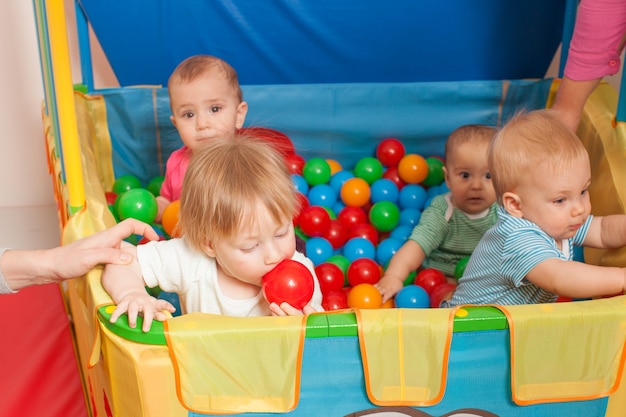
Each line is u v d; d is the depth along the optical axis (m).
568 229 1.29
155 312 1.03
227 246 1.16
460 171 1.84
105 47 2.20
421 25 2.20
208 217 1.15
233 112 1.85
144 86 2.27
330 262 1.84
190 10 2.14
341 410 1.08
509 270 1.30
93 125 2.15
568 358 1.08
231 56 2.24
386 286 1.75
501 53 2.27
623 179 1.56
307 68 2.30
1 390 1.62
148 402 1.03
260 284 1.22
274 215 1.14
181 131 1.85
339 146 2.33
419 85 2.24
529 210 1.30
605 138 1.67
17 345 1.79
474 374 1.08
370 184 2.25
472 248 1.90
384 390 1.07
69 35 2.59
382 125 2.29
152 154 2.26
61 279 1.21
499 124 2.27
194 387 1.03
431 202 1.95
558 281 1.22
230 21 2.16
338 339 1.04
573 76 1.60
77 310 1.57
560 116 1.47
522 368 1.08
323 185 2.18
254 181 1.14
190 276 1.25
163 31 2.17
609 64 1.58
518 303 1.36
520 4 2.17
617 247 1.40
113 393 1.08
